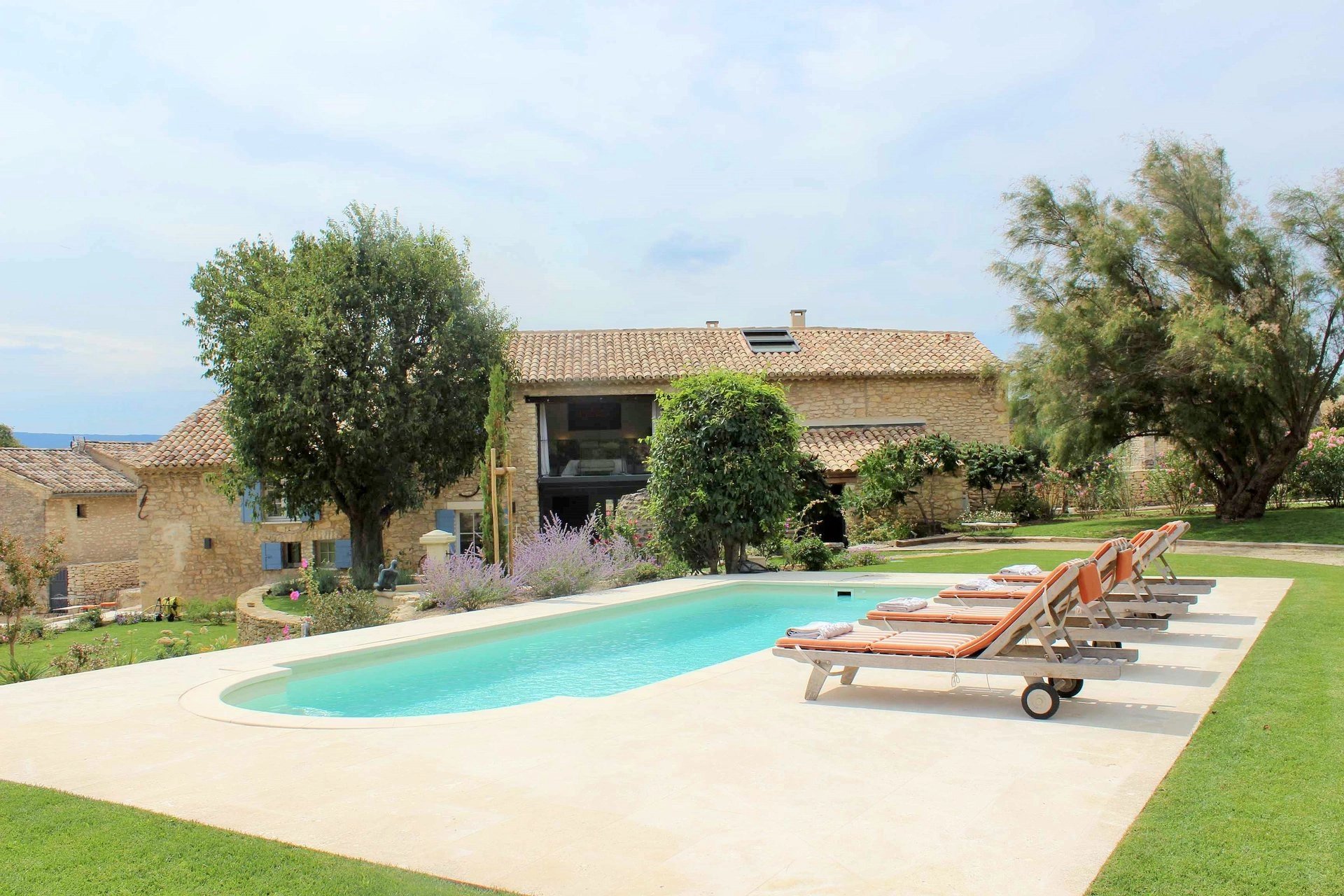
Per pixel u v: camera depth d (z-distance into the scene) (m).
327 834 3.61
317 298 19.06
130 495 31.58
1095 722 4.94
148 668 7.91
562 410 26.28
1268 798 3.55
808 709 5.59
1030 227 21.83
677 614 11.65
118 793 4.27
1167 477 22.17
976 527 23.39
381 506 20.89
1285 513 18.83
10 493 29.31
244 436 18.77
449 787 4.21
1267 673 5.78
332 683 8.06
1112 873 2.97
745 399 15.30
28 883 3.19
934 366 26.02
